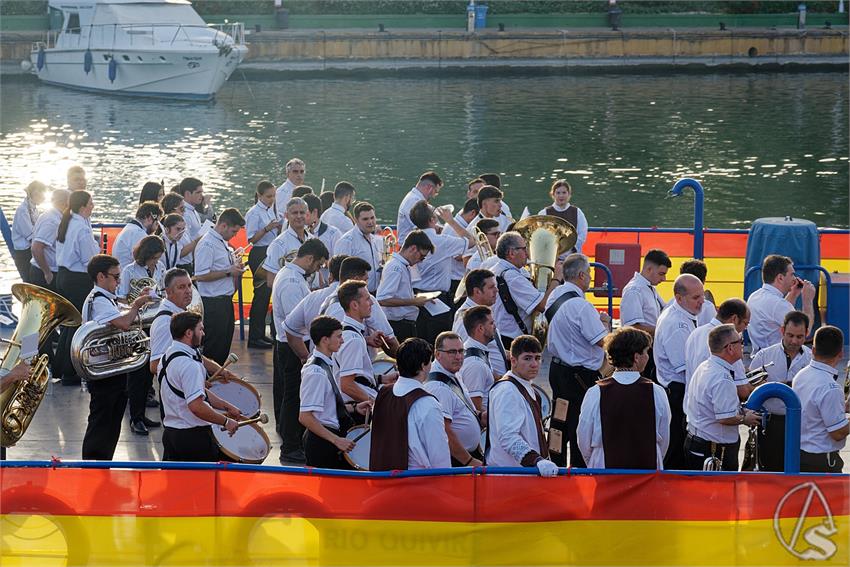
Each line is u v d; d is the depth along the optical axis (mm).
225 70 52750
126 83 53406
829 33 61938
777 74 59562
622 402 7535
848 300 13555
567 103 49750
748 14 64938
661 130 43562
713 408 8445
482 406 8594
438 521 7348
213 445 8617
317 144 41094
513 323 10148
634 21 64438
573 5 64562
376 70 59906
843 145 40875
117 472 7414
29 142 41344
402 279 11141
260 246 14211
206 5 61469
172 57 52062
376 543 7387
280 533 7414
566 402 8852
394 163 37719
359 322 8664
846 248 15328
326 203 15195
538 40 60906
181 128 44875
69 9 55062
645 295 10414
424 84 55812
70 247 11977
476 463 8008
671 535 7340
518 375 7707
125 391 9711
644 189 34219
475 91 53344
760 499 7320
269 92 54094
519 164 37656
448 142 41250
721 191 34031
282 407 10430
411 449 7449
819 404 8406
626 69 61000
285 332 10141
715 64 61938
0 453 8953
